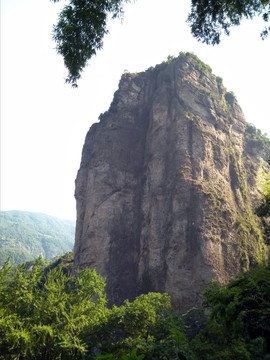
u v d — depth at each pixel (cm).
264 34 1044
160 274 5525
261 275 891
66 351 2464
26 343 2223
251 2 996
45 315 2553
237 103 8606
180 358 430
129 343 2647
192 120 6919
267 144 8575
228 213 5947
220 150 6900
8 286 2705
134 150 7606
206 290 1318
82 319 2619
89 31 980
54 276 3048
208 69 8288
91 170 7319
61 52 1005
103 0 928
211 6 1033
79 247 6819
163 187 6425
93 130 8350
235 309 834
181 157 6462
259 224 6606
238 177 6969
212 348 1791
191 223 5625
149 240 6006
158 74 8619
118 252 6275
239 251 5547
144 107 8331
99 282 3097
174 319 2908
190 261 5288
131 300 5741
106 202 6762
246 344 1351
